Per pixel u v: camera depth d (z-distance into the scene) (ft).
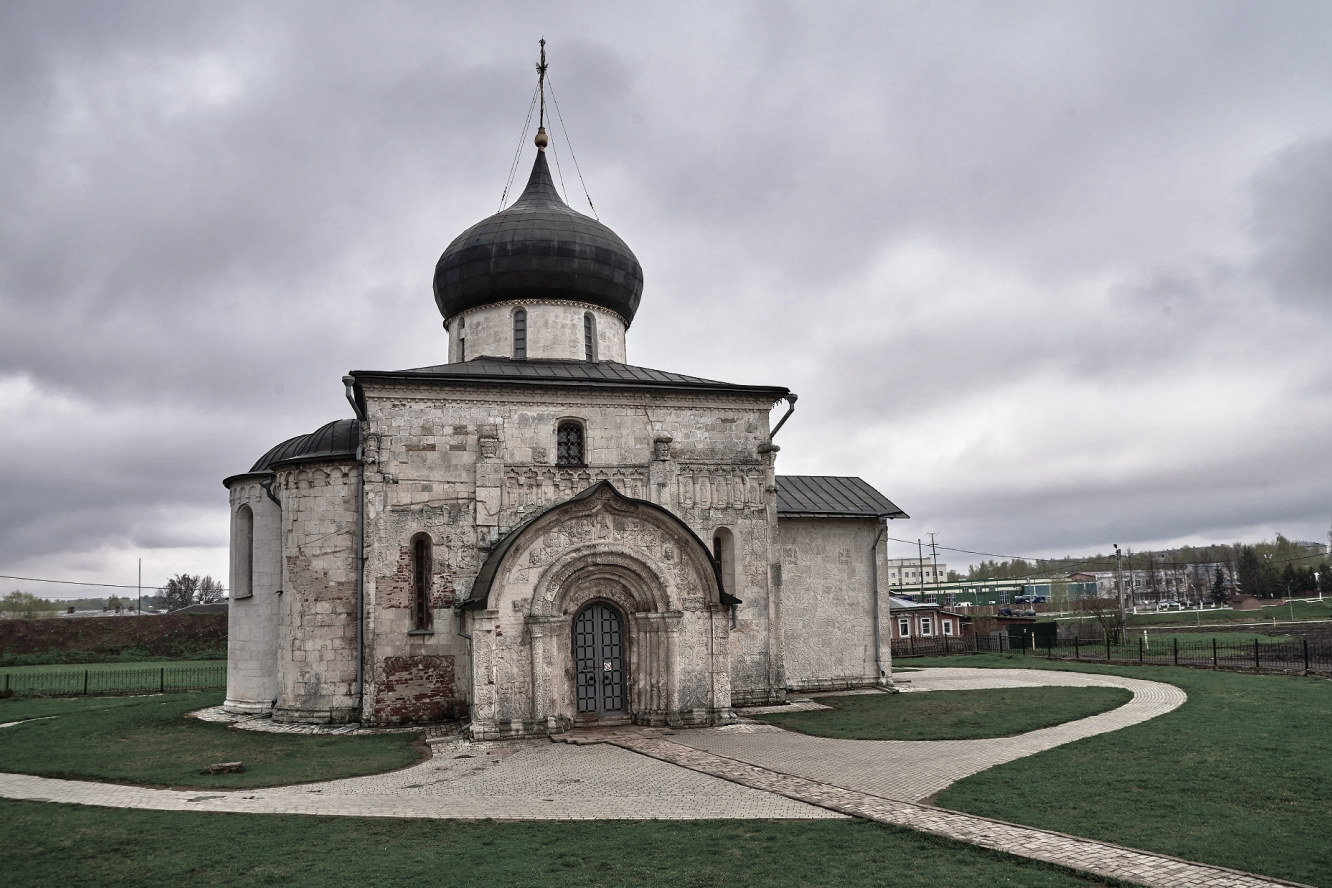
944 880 46.19
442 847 53.52
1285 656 155.43
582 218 132.36
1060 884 45.60
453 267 128.77
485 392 108.99
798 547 134.00
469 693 101.09
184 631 250.98
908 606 244.42
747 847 52.19
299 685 106.32
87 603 644.27
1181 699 107.45
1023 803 61.11
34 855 54.29
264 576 120.37
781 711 109.70
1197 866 48.01
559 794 67.56
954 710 104.73
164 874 49.96
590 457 111.75
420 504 105.60
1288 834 53.62
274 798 67.92
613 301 131.03
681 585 102.12
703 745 87.20
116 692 161.48
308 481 109.70
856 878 46.70
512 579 96.63
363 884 47.37
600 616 102.83
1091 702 107.14
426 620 105.09
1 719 124.16
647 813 60.85
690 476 115.03
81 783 75.05
